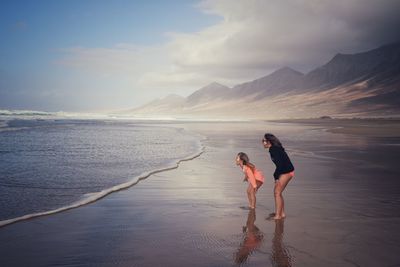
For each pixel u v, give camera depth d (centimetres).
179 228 593
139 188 904
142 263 453
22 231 567
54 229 579
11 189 866
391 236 559
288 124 5853
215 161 1430
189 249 500
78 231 571
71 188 887
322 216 667
